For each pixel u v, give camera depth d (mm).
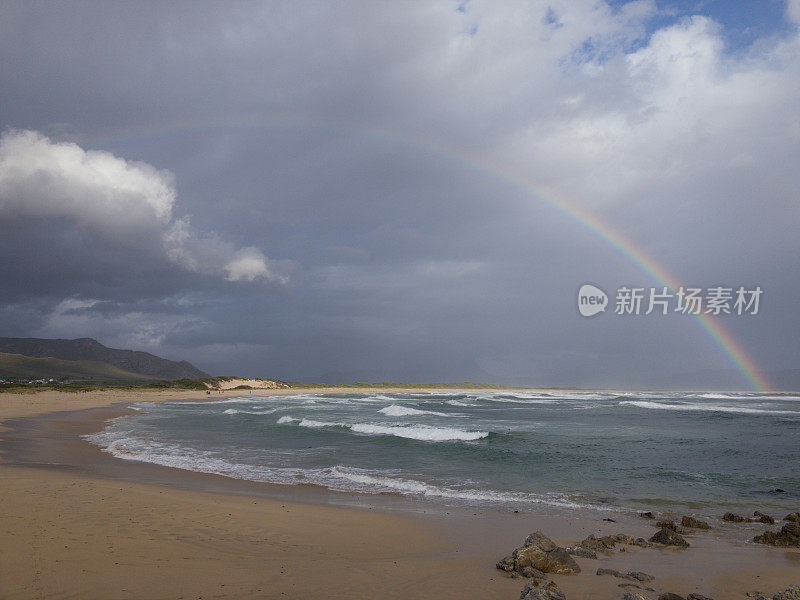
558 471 17594
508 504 12844
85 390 77562
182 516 10016
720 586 7188
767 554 8844
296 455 20438
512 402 73062
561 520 11297
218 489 13602
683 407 58406
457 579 7117
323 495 13438
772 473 17406
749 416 44219
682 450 22547
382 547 8836
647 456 20906
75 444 22094
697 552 8945
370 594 6426
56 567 6746
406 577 7148
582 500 13422
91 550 7543
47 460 17516
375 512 11586
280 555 8008
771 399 87188
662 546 9312
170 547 8008
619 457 20625
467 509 12211
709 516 11938
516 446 23484
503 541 9477
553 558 7715
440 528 10320
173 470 16469
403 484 15141
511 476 16672
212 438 25562
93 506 10320
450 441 25125
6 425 29062
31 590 5957
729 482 15945
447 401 74125
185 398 73000
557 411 51250
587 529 10602
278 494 13312
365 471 17266
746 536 10180
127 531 8688
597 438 26562
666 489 14914
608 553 8805
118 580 6453
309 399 76188
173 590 6246
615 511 12281
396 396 95688
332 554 8234
